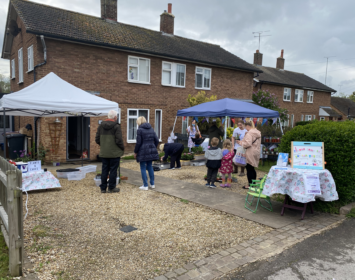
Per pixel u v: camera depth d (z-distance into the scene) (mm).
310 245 3896
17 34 14453
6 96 6312
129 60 13742
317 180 4605
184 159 10984
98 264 3344
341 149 5191
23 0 12906
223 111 9586
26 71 12789
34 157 10992
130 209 5371
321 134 5422
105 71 12875
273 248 3795
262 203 5871
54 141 11062
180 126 16031
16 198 3000
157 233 4277
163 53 14539
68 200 5879
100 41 12477
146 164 6934
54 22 12297
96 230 4359
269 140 11562
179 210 5352
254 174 6934
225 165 7191
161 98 15094
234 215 5113
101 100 7707
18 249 3029
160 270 3225
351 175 5160
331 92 32531
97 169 9906
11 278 2977
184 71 16016
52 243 3875
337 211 5266
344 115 37906
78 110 7129
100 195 6301
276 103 23062
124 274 3137
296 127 6027
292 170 4801
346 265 3371
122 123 13648
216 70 17578
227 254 3615
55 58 11406
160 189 6875
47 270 3184
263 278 3088
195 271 3205
